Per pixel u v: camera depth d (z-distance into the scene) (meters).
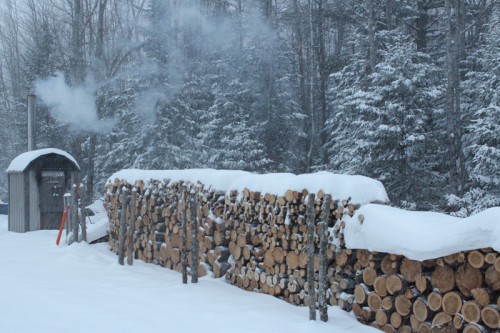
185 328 5.48
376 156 15.62
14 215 14.48
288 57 27.91
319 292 5.59
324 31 32.00
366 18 25.11
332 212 6.20
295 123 25.78
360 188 6.03
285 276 6.77
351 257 5.88
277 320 5.73
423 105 15.72
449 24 16.45
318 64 29.95
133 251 10.19
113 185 11.45
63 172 14.47
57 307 6.26
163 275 8.45
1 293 6.91
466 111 17.53
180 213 8.88
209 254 8.20
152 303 6.51
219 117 23.84
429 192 15.96
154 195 9.77
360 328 5.39
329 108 28.91
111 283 7.71
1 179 37.22
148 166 21.23
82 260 9.55
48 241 11.83
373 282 5.50
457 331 4.67
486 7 22.14
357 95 16.03
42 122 28.22
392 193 15.52
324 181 6.27
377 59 21.22
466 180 16.59
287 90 26.41
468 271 4.58
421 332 4.97
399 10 25.09
